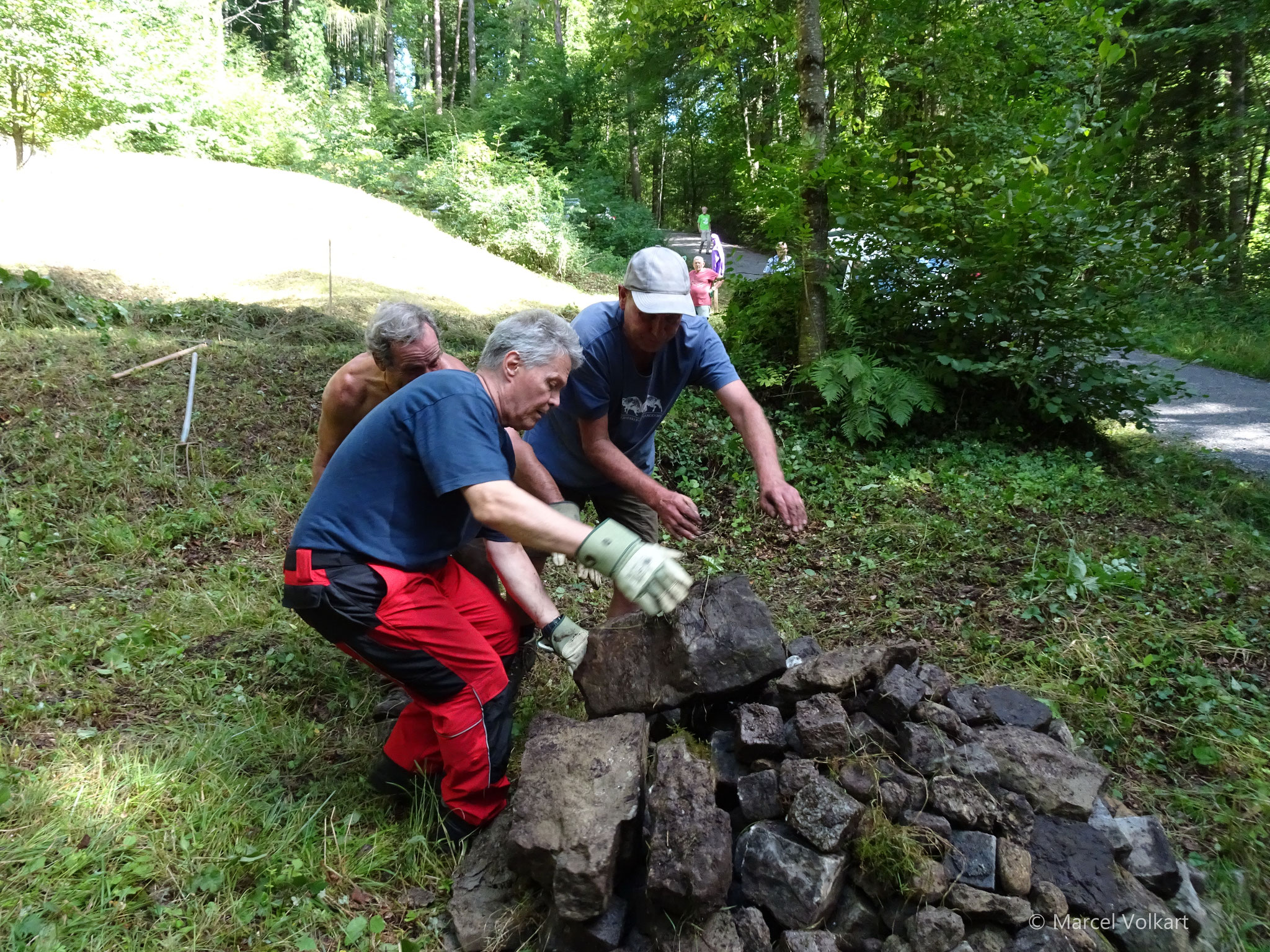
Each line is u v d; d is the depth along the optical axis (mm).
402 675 2279
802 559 4418
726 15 7496
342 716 3057
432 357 2898
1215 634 3502
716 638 2420
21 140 8875
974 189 6246
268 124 15406
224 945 2064
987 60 7719
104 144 10758
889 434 6023
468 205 13688
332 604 2213
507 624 2668
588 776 2174
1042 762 2320
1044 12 7945
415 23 36000
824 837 1981
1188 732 2979
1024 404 6266
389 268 9867
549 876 2041
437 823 2455
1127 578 3818
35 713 2828
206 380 5988
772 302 6703
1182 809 2672
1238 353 11352
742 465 5547
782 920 1979
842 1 7082
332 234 10391
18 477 4594
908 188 6707
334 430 3158
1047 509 4922
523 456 2828
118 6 12195
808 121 6277
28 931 1985
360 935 2131
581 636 2639
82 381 5594
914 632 3650
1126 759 2893
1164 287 6352
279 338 7047
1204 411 8500
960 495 5047
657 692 2457
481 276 10727
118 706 2953
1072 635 3523
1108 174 6219
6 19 8141
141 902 2135
